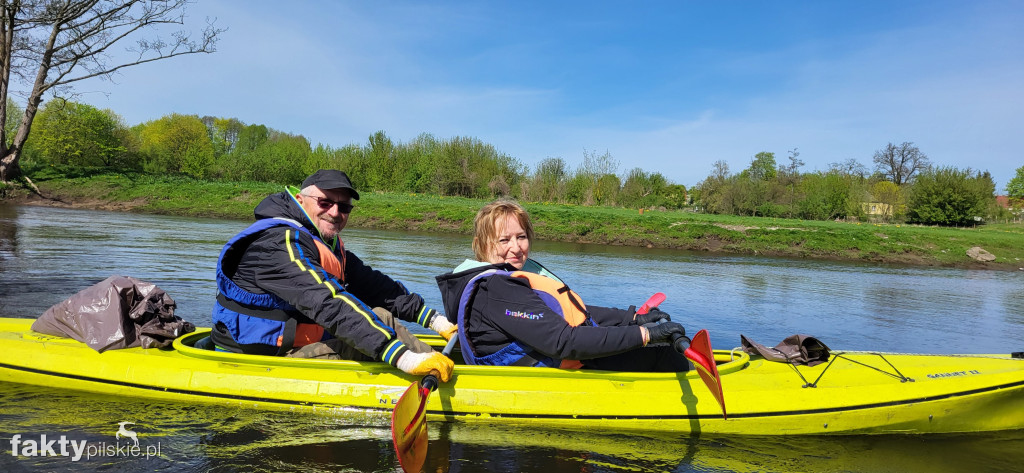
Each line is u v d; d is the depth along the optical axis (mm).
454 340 3127
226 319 3088
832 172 47469
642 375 3111
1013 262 19656
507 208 3047
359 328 2781
